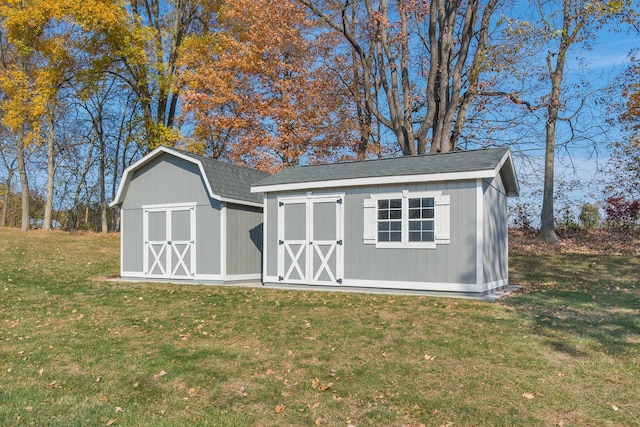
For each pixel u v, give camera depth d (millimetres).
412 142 19844
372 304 9688
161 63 23391
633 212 20766
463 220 10602
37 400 5012
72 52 24594
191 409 4809
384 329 7668
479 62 18359
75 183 35906
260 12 22172
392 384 5371
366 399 4996
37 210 38562
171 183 15125
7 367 6043
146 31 22859
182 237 14812
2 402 4945
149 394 5191
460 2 18891
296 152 22938
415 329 7641
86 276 15672
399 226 11367
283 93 22875
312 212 12602
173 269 14883
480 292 10328
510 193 14039
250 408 4824
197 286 13320
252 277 15078
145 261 15453
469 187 10570
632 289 11109
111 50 23016
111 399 5066
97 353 6582
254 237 15258
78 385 5445
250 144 22703
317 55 24297
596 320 8062
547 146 20609
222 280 13922
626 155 21891
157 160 15430
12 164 35094
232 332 7688
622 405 4793
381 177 11375
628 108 20172
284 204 13039
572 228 22516
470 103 20141
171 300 10711
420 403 4871
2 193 35250
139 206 15750
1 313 9195
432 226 10961
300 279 12695
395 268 11367
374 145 25250
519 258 17406
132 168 15570
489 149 11938
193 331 7781
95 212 37688
